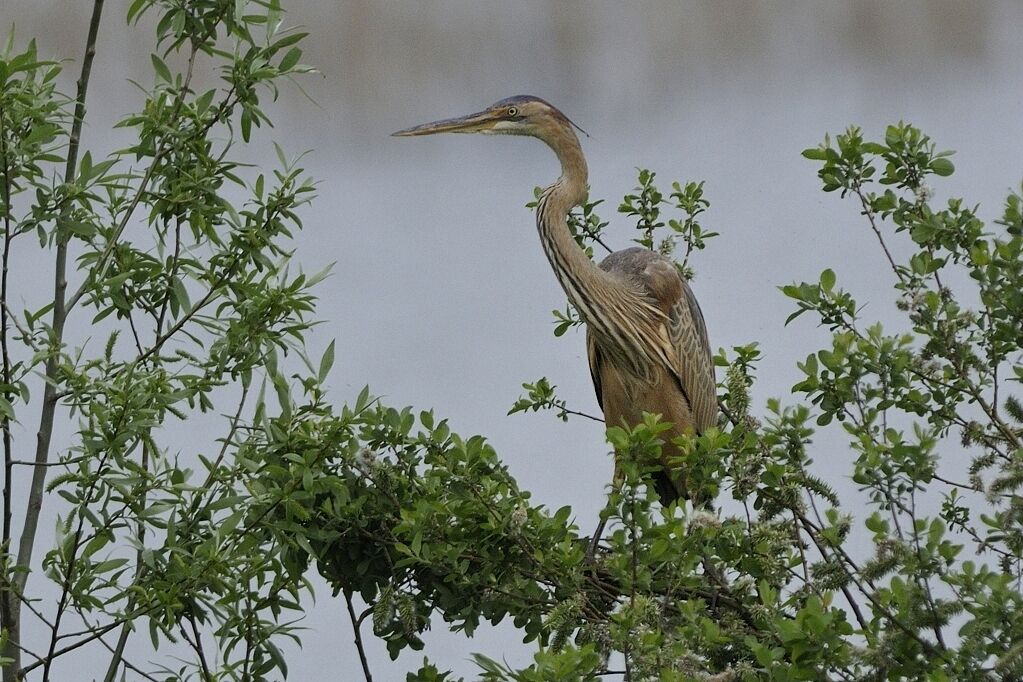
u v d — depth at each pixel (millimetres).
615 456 11156
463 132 16828
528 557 11656
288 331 12188
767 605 10656
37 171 11977
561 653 9828
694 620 10398
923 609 10383
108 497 11664
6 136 11828
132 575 12625
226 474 11945
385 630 12188
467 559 11773
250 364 11977
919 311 12367
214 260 12484
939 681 9711
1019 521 10758
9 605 11727
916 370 12547
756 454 12008
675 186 17750
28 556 11852
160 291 12820
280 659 11758
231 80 12438
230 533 11461
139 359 11961
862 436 11227
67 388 11922
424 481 11875
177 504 11586
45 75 12180
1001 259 12344
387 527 12055
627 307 16875
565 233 16719
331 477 11492
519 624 11922
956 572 10570
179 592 11375
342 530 12008
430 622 12234
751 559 11531
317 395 11977
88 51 12461
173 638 11312
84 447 11461
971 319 12609
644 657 9844
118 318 12750
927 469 10953
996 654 10250
